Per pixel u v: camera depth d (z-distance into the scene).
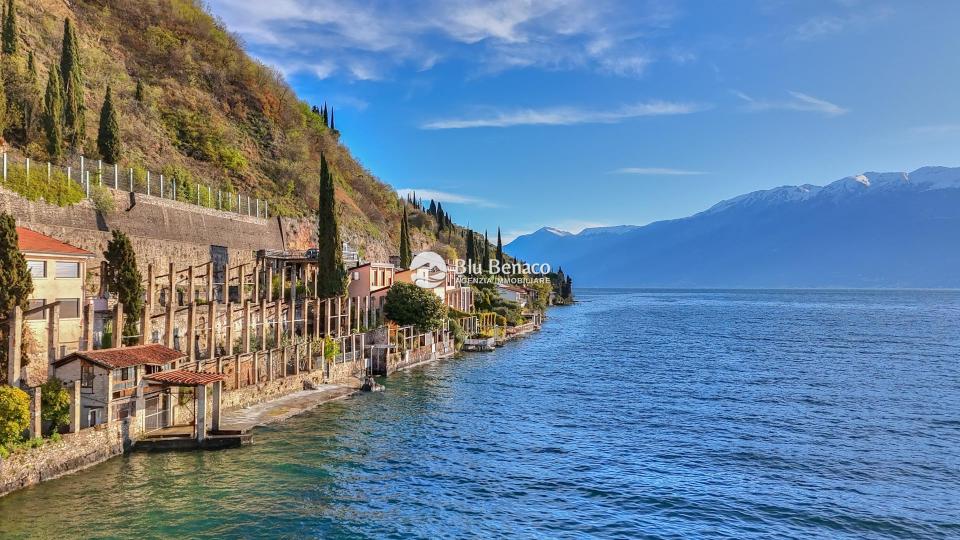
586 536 29.38
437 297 92.06
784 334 137.38
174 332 51.28
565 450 43.31
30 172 51.09
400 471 37.94
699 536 29.58
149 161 87.12
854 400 61.94
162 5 131.12
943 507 33.38
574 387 68.25
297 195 118.69
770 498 34.44
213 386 41.62
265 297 70.00
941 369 83.62
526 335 133.12
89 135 79.38
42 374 38.06
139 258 59.53
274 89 144.00
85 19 112.00
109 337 45.75
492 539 28.81
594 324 168.12
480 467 39.19
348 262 92.12
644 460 41.19
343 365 66.94
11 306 34.19
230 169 107.12
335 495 33.56
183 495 32.25
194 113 112.25
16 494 30.47
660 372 80.12
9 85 66.19
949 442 46.12
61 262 40.34
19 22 88.00
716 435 47.78
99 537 27.12
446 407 56.44
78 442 34.03
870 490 35.84
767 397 63.34
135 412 38.72
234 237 83.06
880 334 136.75
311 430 46.34
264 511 30.91
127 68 111.62
